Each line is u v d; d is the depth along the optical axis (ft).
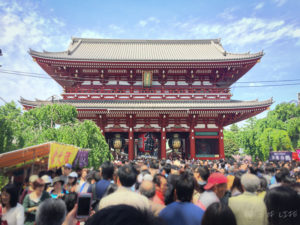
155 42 161.38
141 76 121.70
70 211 17.16
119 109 101.91
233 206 15.02
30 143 48.52
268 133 176.55
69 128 57.06
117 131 113.09
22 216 16.87
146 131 114.52
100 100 110.73
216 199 17.74
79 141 57.36
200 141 117.80
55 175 36.04
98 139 64.39
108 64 109.19
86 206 16.47
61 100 107.76
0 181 27.50
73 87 117.39
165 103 110.01
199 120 114.62
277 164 57.16
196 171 31.01
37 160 34.01
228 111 106.01
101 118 109.81
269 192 11.97
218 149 115.14
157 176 22.38
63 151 38.78
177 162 47.50
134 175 16.60
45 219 11.73
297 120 192.13
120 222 4.17
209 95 116.16
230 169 43.60
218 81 123.54
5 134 42.42
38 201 20.86
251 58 107.04
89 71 116.88
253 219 13.96
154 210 15.05
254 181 15.58
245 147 208.54
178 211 13.19
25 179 31.32
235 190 21.61
